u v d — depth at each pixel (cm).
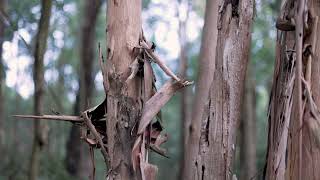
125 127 167
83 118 173
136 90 169
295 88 140
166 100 164
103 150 170
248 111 560
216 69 167
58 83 771
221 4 168
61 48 775
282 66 160
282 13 152
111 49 171
